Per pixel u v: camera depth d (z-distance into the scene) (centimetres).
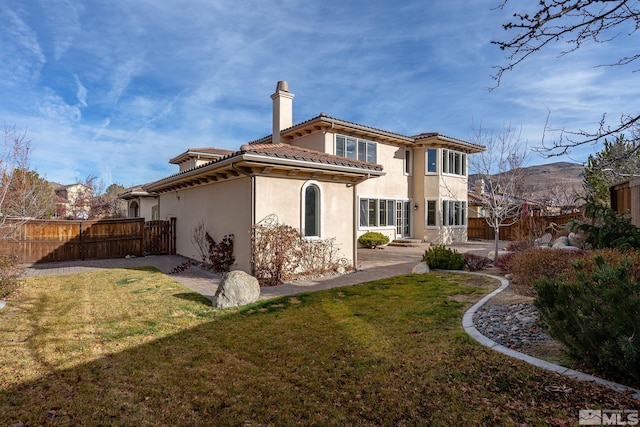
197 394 395
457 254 1218
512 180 1498
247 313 712
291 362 474
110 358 494
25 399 385
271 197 1072
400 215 2258
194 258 1450
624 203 1068
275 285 995
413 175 2347
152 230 1683
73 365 471
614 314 368
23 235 1433
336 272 1198
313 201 1188
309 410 358
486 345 505
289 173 1104
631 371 366
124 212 3469
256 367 461
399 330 588
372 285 974
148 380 428
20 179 1262
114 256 1598
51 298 840
